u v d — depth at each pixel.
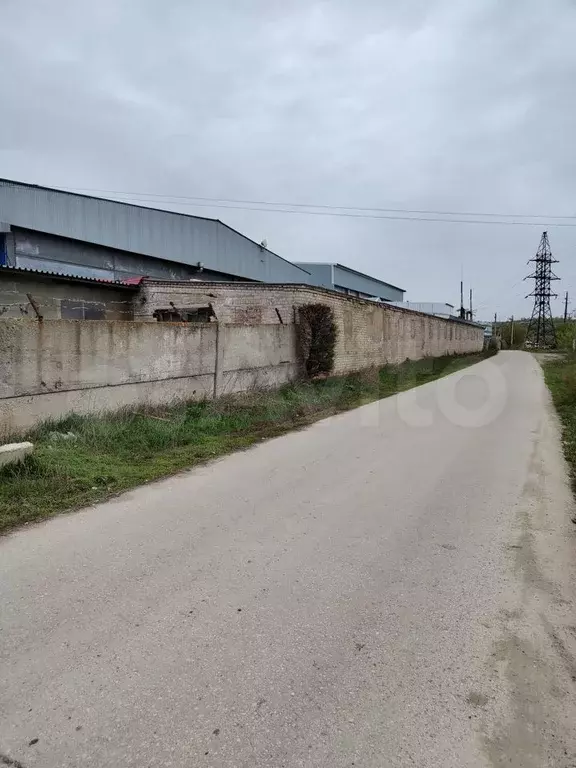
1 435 6.38
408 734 2.05
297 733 2.04
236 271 26.61
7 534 4.00
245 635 2.69
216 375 10.58
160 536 4.00
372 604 3.02
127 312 16.81
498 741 2.02
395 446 7.30
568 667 2.48
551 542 3.97
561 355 41.66
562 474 5.93
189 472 5.86
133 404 8.47
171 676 2.36
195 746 1.97
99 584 3.22
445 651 2.59
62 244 19.56
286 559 3.61
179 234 23.56
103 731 2.04
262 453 6.83
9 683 2.30
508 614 2.94
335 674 2.39
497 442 7.62
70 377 7.35
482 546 3.88
